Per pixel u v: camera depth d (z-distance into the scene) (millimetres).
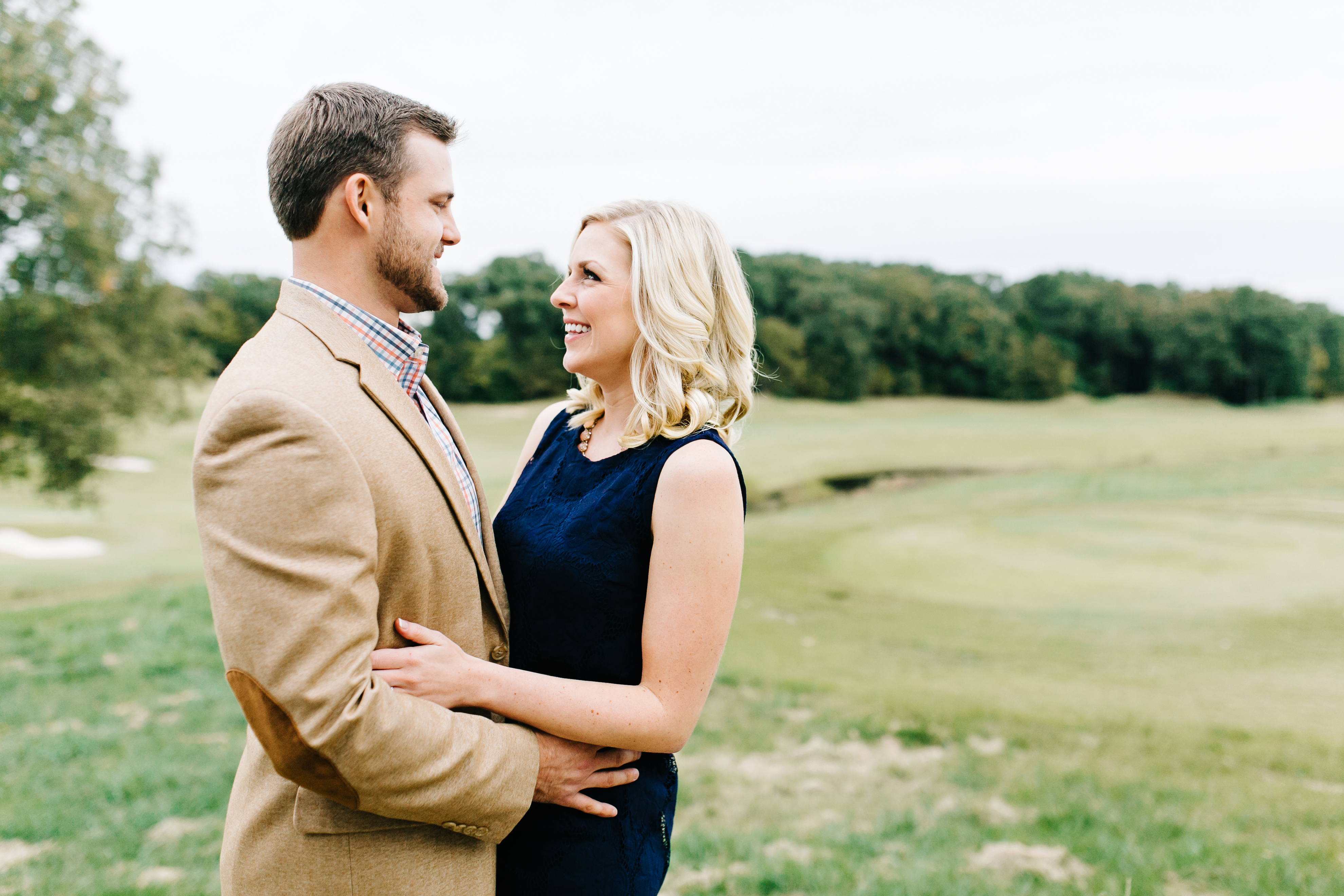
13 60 16250
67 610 9000
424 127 1503
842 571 14492
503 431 42906
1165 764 5465
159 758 4777
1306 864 3701
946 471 31172
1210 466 31656
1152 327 72062
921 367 66750
